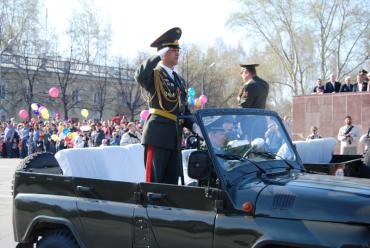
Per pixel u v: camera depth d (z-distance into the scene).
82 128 21.77
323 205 3.75
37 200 5.26
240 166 4.45
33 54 46.62
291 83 42.84
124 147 6.16
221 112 4.77
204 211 4.26
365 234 3.53
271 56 42.56
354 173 6.62
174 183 5.38
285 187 4.06
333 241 3.58
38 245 5.29
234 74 49.44
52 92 21.30
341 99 17.52
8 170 19.84
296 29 39.97
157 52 5.33
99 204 4.86
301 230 3.73
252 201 4.04
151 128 5.28
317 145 7.12
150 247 4.52
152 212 4.52
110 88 50.88
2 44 45.44
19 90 46.12
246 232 3.97
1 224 9.39
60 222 5.07
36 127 25.67
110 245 4.77
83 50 48.56
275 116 5.36
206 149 4.59
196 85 51.97
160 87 5.26
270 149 5.00
